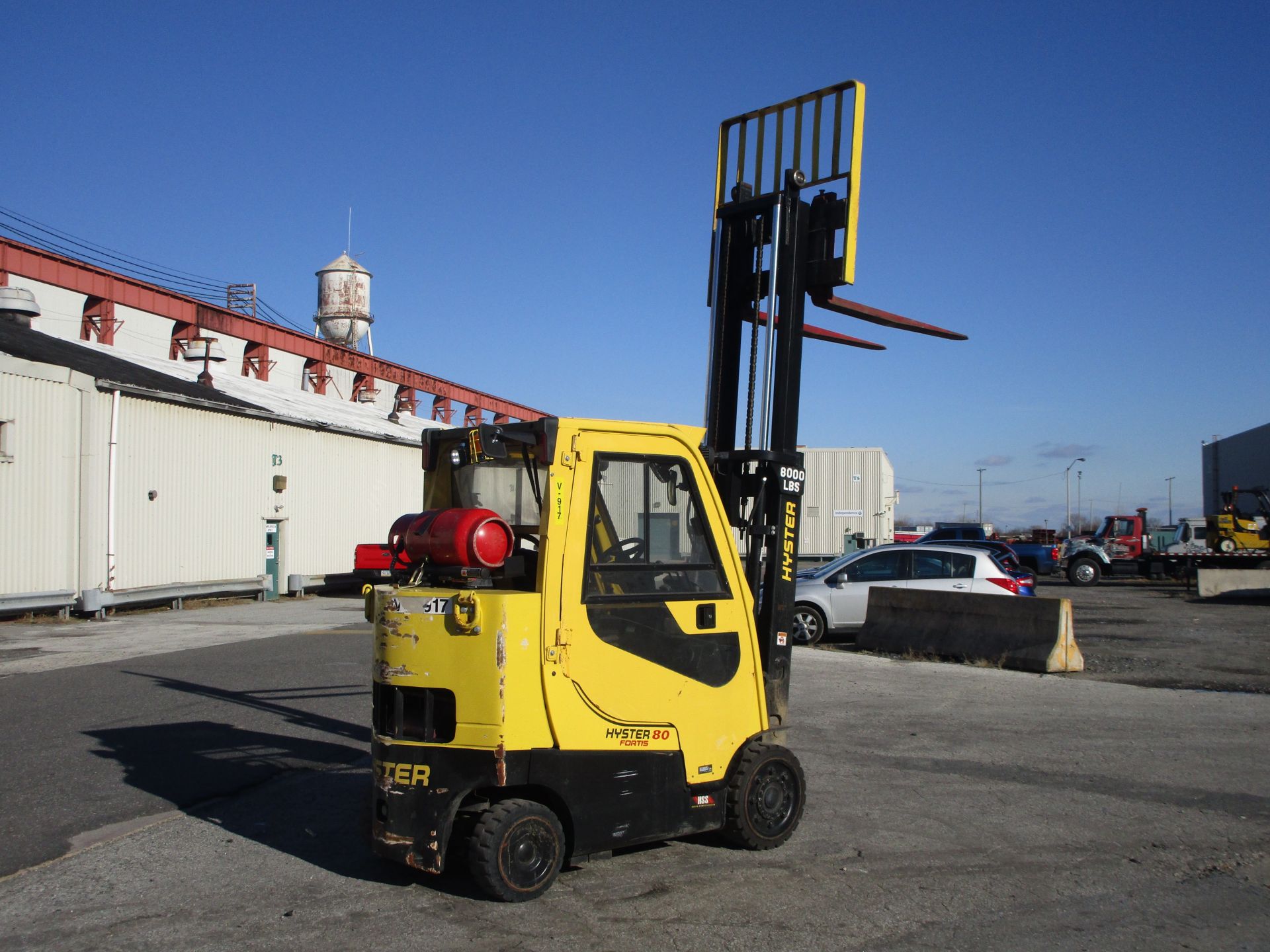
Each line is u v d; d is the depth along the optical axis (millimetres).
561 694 4930
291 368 44469
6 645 15570
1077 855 5770
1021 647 12922
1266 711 9953
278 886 5316
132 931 4727
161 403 22328
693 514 5562
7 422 18391
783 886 5242
